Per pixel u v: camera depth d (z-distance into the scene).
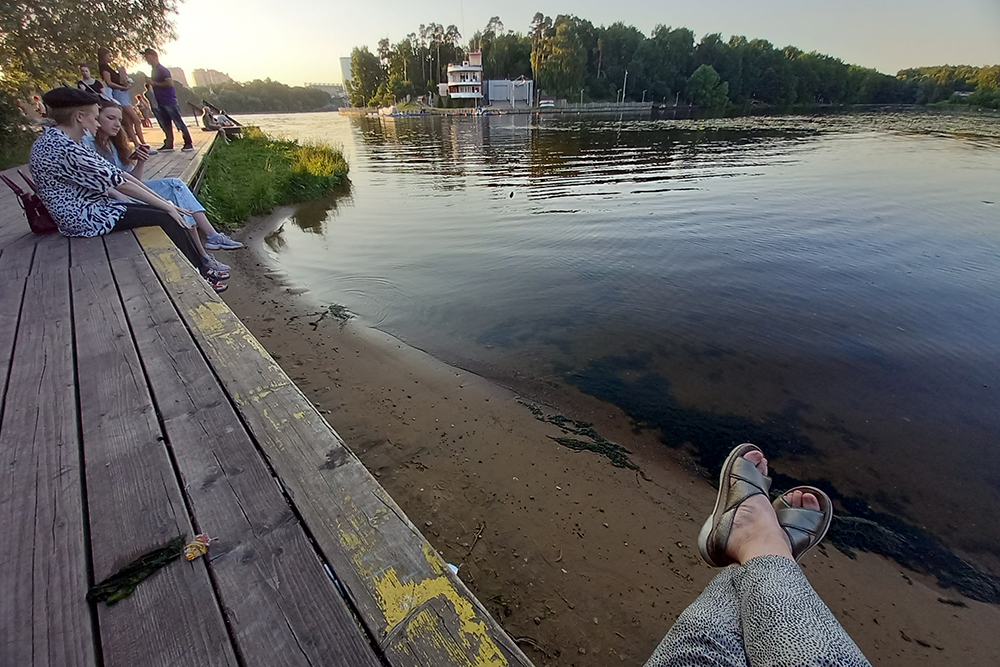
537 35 84.44
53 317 2.58
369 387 3.94
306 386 3.90
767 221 9.65
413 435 3.39
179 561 1.24
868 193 12.41
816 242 8.23
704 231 8.95
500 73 86.81
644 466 3.27
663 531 2.73
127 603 1.14
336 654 1.04
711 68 76.94
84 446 1.65
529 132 35.41
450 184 14.32
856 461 3.39
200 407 1.85
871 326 5.26
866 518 2.95
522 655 1.04
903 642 2.27
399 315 5.38
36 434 1.70
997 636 2.32
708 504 2.97
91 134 4.39
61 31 12.23
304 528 1.34
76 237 3.89
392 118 70.50
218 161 12.03
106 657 1.03
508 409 3.77
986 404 3.99
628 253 7.65
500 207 11.05
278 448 1.62
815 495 2.03
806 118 50.62
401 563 1.23
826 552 2.73
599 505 2.88
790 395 4.09
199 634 1.08
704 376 4.33
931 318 5.43
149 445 1.66
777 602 1.20
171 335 2.38
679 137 29.45
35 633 1.07
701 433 3.62
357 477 1.50
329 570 1.23
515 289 6.20
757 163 18.19
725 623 1.24
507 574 2.40
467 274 6.73
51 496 1.44
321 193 12.35
